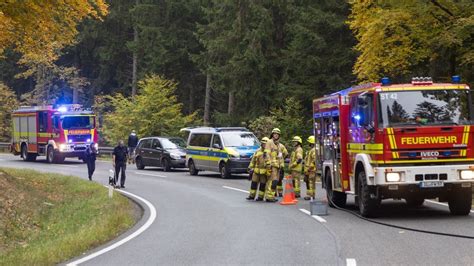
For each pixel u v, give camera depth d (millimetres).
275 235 11391
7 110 54219
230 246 10320
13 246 12617
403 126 12609
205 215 14680
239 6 35375
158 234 11914
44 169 31297
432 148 12609
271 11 34781
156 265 8875
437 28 19531
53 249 10266
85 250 10406
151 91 41156
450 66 21609
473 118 12852
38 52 21547
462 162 12695
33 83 66750
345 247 9930
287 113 31688
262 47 35031
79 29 55625
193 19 48406
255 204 16875
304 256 9242
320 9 32156
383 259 8836
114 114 43719
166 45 46562
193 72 48625
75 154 35938
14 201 16547
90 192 19719
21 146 39406
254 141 26594
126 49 55344
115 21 53438
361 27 21703
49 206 17734
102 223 12930
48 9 18562
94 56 57844
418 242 10172
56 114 35594
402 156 12570
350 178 14672
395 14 19078
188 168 30516
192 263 8961
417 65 23484
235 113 38719
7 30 19094
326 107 16359
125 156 22641
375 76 21406
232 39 35719
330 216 14125
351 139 14477
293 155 18625
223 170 25906
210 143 27125
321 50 32469
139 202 17844
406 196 12969
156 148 31578
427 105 12820
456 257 8828
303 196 19047
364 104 13211
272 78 34875
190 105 49250
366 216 13500
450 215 13562
